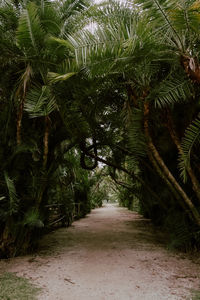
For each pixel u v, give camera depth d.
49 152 3.47
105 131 4.37
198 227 3.04
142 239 4.30
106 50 1.85
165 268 2.47
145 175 5.52
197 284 2.00
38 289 1.91
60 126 3.46
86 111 3.52
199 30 2.06
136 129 3.06
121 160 5.36
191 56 2.17
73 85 2.67
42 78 2.68
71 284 2.03
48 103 2.39
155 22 2.02
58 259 2.89
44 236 4.65
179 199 3.22
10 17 2.75
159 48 2.14
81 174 7.95
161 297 1.74
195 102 2.89
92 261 2.79
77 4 3.28
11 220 2.97
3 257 2.94
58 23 2.78
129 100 3.27
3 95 3.00
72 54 2.20
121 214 9.98
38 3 2.91
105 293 1.83
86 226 6.30
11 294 1.80
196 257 2.90
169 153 3.84
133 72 2.58
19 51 2.47
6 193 2.90
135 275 2.26
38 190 3.21
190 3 2.25
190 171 2.76
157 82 2.85
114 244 3.84
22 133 3.04
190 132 2.40
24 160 3.12
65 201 5.77
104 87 3.15
